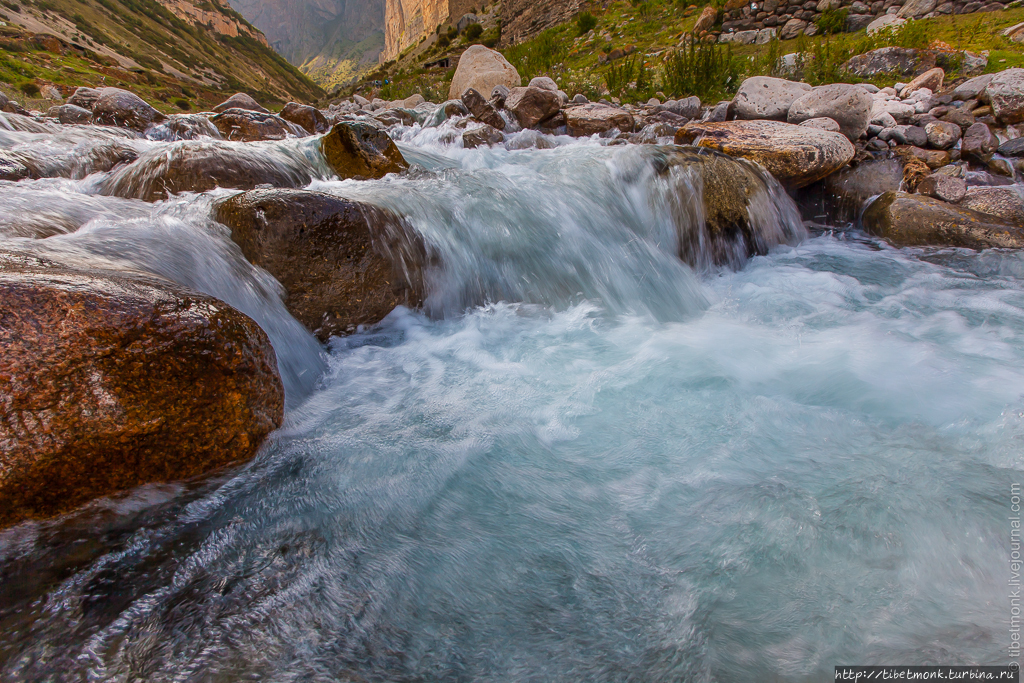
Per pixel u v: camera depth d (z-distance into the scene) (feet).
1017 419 8.48
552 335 12.93
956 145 25.17
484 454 8.32
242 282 10.41
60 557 6.09
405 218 12.90
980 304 14.62
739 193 18.98
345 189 14.37
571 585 5.91
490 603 5.72
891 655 4.90
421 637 5.32
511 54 72.02
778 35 57.26
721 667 4.93
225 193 12.70
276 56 449.06
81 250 8.36
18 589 5.67
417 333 12.60
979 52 38.88
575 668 5.00
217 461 7.29
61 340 6.02
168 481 7.04
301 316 11.26
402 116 30.55
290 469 7.79
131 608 5.53
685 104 33.01
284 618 5.48
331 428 8.98
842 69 39.83
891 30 43.55
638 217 18.43
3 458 5.81
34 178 14.58
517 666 5.03
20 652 5.02
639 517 6.88
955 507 6.53
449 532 6.73
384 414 9.48
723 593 5.66
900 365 11.06
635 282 15.74
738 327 13.74
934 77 31.63
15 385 5.82
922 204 19.94
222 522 6.77
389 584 5.94
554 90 33.78
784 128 23.09
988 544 6.02
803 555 6.01
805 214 23.41
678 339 12.80
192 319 6.93
